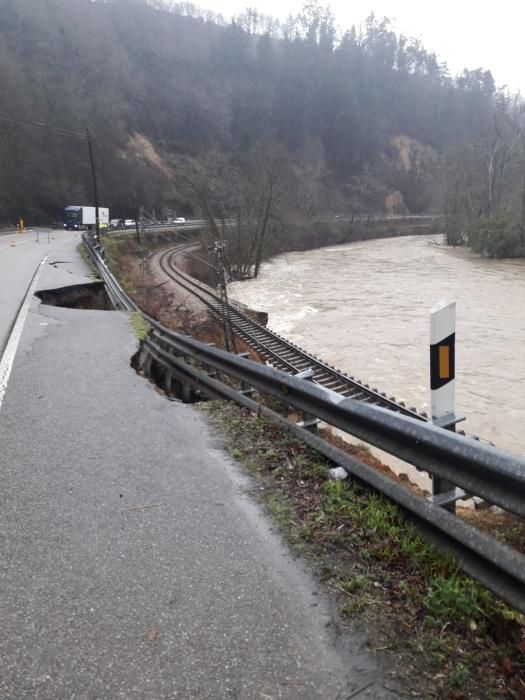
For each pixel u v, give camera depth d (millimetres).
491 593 2777
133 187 88812
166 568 3193
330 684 2359
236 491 4129
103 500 4016
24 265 25156
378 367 20281
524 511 2551
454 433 3041
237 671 2447
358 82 147375
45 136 79062
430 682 2340
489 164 71188
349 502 3795
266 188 55344
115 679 2420
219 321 24109
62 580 3102
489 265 50531
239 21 162000
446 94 166250
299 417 7707
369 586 2967
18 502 4004
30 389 6938
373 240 93500
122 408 6188
